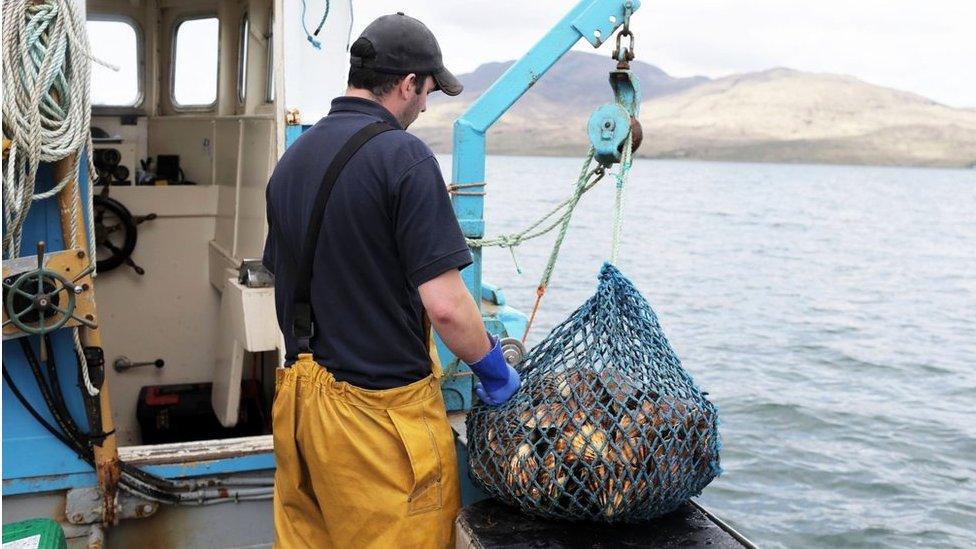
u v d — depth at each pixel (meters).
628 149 3.06
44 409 3.25
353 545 2.67
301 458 2.76
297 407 2.65
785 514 8.97
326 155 2.53
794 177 196.25
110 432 3.24
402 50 2.58
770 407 13.02
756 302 24.16
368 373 2.57
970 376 15.82
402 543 2.63
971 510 9.21
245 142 4.61
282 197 2.63
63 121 2.92
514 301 22.14
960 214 74.19
